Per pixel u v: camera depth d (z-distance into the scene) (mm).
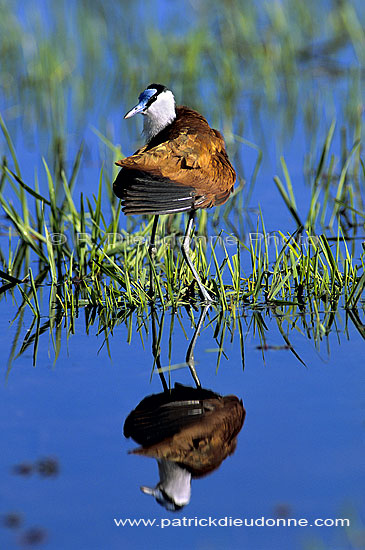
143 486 6391
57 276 11359
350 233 12586
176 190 9289
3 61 20562
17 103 18469
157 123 10531
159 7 23453
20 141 16344
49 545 5738
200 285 10133
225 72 19203
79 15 21609
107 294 10516
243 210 13633
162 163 9383
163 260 11664
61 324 9695
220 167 9898
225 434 7055
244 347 8914
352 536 5848
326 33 22469
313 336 9164
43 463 6652
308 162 14953
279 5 21344
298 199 13938
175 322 9711
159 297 10461
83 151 15875
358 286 10055
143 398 7773
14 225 13055
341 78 19594
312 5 23000
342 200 13680
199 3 23359
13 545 5723
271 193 14227
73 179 13312
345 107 17234
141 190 9117
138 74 19562
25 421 7289
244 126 17047
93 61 20234
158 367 8469
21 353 8805
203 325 9586
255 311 9969
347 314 9789
